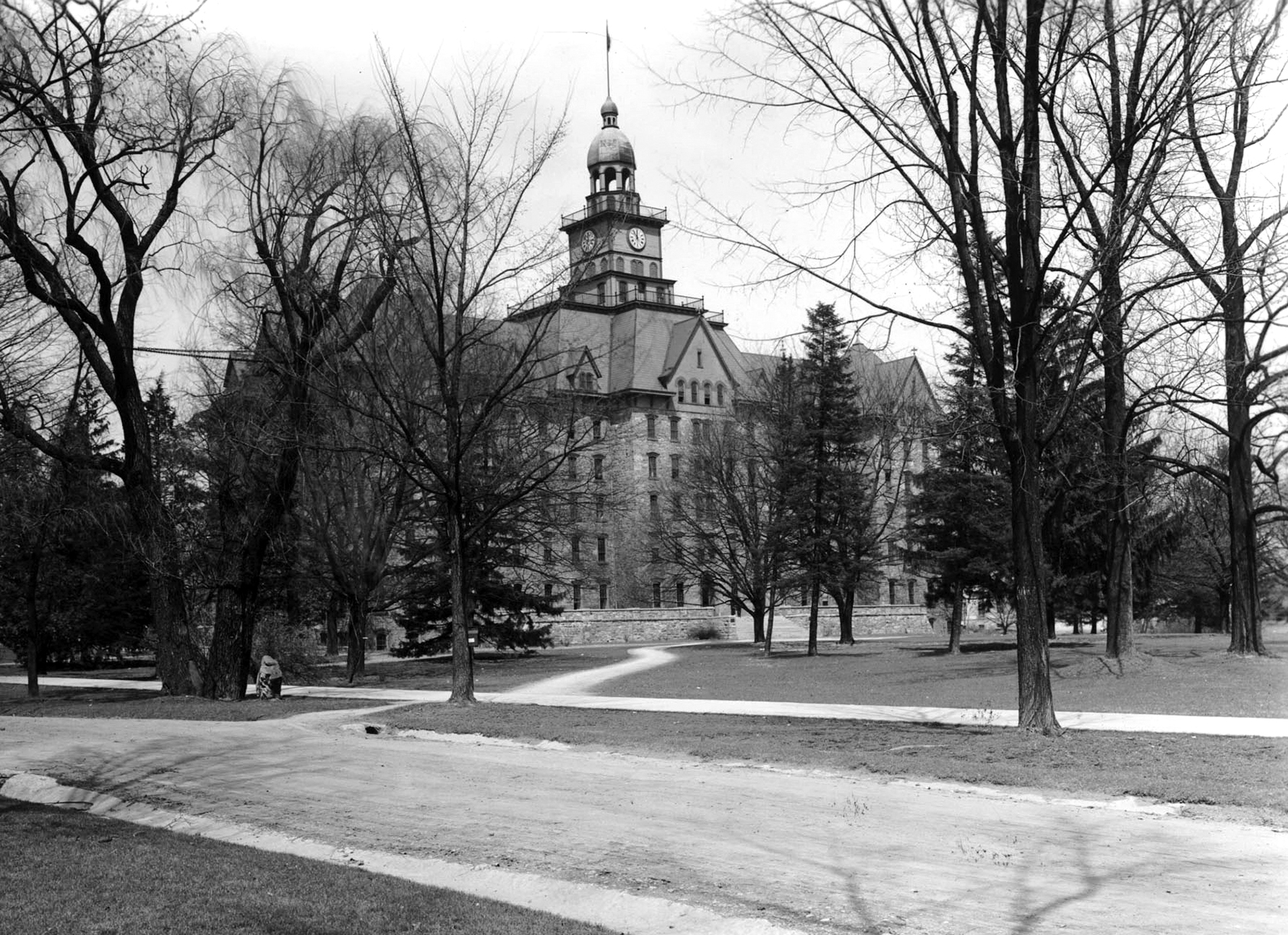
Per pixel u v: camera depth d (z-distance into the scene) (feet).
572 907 31.73
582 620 264.93
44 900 31.22
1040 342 62.90
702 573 218.59
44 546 132.16
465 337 102.47
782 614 292.61
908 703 88.43
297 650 144.77
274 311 107.86
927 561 162.50
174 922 28.84
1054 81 61.00
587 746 69.92
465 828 42.93
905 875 34.27
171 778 57.57
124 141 88.43
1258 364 86.89
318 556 138.41
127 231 102.58
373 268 109.29
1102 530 148.56
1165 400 94.43
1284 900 31.12
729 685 117.39
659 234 360.89
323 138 104.68
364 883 33.30
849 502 180.14
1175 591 203.41
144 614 207.51
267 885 33.01
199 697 108.78
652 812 45.83
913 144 62.34
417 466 111.55
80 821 44.98
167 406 148.15
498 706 93.09
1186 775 49.21
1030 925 28.84
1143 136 59.82
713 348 333.42
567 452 116.98
